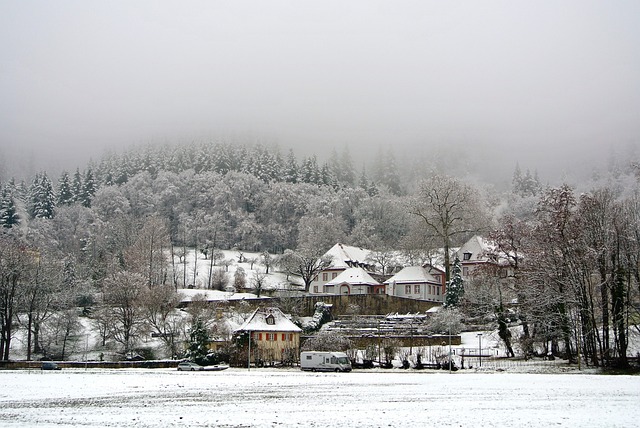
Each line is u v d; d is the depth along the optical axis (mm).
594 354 74625
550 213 80688
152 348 101625
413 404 39906
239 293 138250
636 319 84562
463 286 116812
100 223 180500
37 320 98500
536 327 83562
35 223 182250
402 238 178500
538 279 78312
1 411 37031
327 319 114688
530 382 57156
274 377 66188
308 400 42312
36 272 102875
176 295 117375
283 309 117250
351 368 78500
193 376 67812
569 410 36969
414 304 118438
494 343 92875
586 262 72625
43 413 36125
